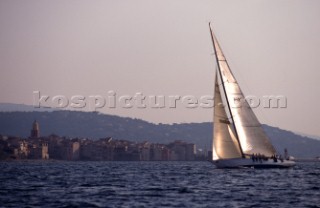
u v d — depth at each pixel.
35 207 199.88
